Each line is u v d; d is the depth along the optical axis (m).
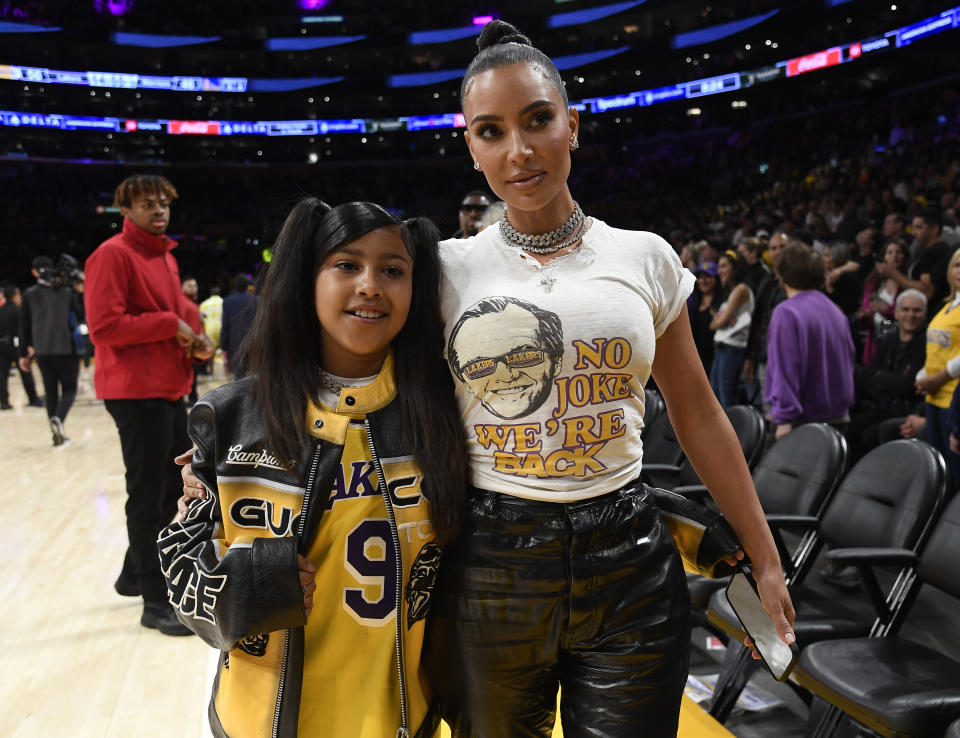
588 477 1.17
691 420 1.32
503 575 1.16
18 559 3.73
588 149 23.98
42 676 2.60
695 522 1.32
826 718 1.91
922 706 1.65
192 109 26.84
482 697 1.20
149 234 2.87
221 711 1.24
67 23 24.77
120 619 3.05
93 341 2.75
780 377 3.26
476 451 1.20
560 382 1.14
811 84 20.72
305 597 1.14
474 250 1.25
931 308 4.29
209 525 1.22
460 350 1.19
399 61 26.64
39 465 5.81
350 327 1.17
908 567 2.08
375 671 1.22
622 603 1.16
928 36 15.67
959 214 7.56
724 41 21.03
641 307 1.18
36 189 23.84
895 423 3.69
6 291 9.14
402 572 1.20
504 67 1.14
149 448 2.86
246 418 1.21
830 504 2.46
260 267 1.27
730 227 12.99
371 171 26.55
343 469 1.20
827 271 4.80
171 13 25.77
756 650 1.38
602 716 1.17
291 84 26.45
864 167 13.35
